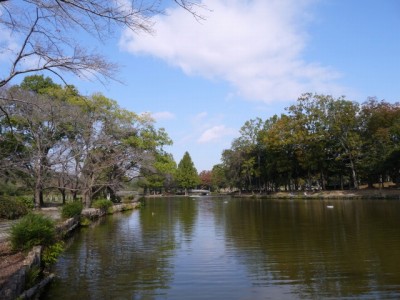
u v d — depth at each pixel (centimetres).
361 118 4969
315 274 998
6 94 1681
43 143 2427
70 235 1830
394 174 4994
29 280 862
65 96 2858
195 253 1325
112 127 3312
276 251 1320
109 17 670
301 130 5356
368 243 1409
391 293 823
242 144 6800
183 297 837
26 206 2498
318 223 2083
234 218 2572
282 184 7156
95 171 3077
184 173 9650
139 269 1099
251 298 818
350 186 5962
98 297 846
